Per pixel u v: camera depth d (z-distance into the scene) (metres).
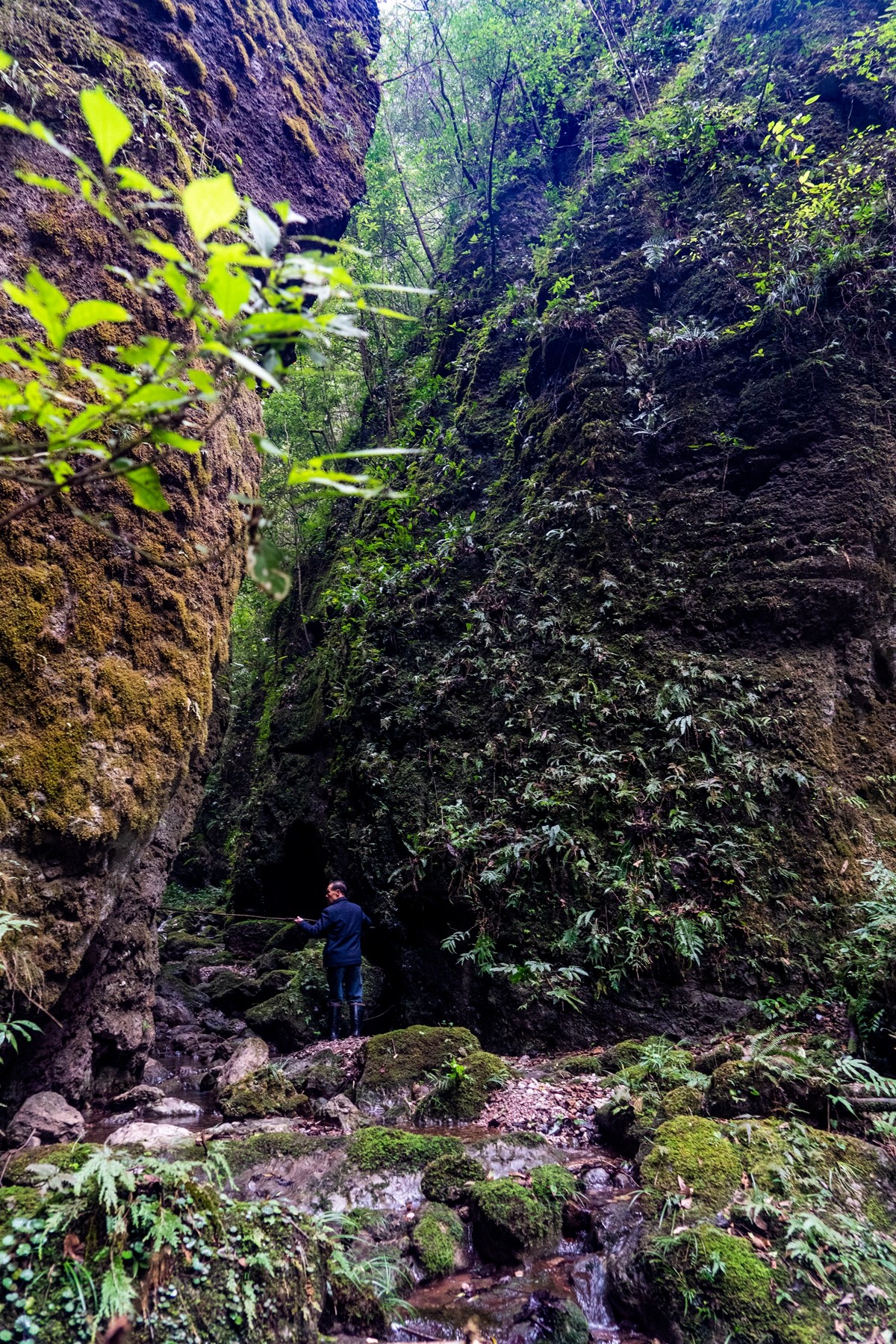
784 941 6.15
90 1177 2.76
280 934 10.16
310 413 13.97
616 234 10.57
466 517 10.52
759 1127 3.83
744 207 9.61
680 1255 3.14
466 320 13.17
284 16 9.20
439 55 14.62
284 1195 3.83
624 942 6.42
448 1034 6.12
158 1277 2.54
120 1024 5.55
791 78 10.15
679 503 8.40
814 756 6.80
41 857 4.53
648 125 11.07
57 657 4.81
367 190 14.41
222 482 6.73
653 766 7.11
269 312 1.38
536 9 12.97
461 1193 3.84
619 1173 4.12
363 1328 2.96
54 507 4.94
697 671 7.39
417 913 7.57
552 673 8.12
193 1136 4.56
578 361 9.75
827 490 7.63
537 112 14.02
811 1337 2.76
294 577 14.08
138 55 6.53
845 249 8.13
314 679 12.09
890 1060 4.67
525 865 7.01
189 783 6.61
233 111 7.86
